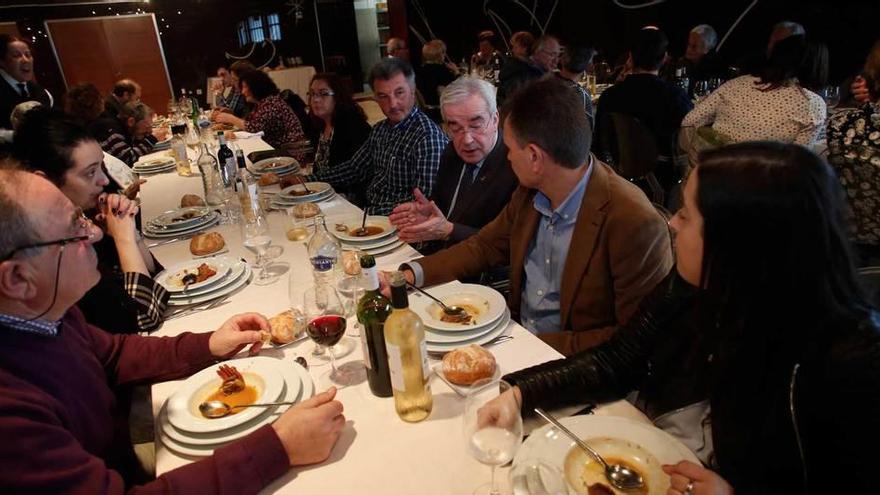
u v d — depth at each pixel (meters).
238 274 1.69
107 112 4.40
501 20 7.53
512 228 1.66
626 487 0.83
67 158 1.72
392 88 2.53
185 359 1.24
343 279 1.51
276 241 2.06
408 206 1.96
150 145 4.41
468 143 1.99
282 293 1.62
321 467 0.92
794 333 0.75
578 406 1.08
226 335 1.26
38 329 0.96
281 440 0.90
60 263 0.93
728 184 0.74
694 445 1.02
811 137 2.85
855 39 4.49
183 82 9.85
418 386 1.01
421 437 0.97
